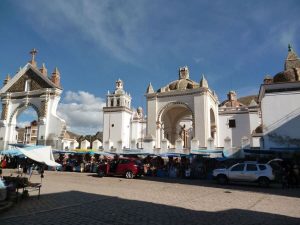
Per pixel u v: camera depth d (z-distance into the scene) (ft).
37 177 71.36
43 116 130.11
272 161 71.61
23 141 254.68
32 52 145.07
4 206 31.01
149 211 32.24
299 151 72.08
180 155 88.74
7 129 138.51
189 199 41.34
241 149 87.81
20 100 139.64
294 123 78.07
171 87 126.11
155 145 116.57
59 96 135.54
